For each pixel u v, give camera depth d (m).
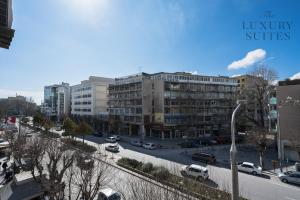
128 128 67.44
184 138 61.00
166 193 10.29
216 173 28.44
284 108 36.44
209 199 12.25
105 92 91.31
